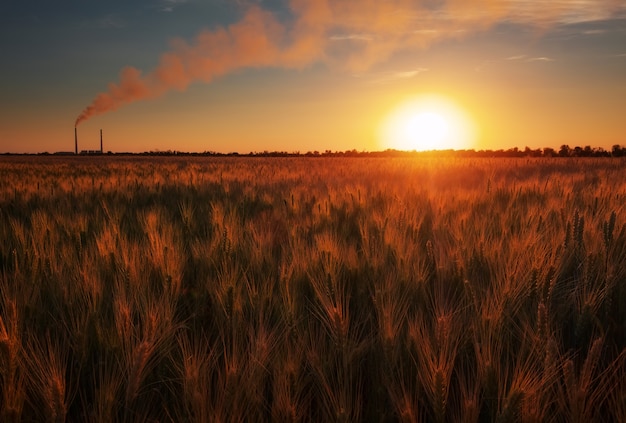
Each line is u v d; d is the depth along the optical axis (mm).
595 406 2275
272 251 5027
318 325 3068
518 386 2047
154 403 2441
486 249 4215
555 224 5523
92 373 2609
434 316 3021
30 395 2400
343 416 1998
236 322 2922
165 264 3889
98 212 7516
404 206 6828
